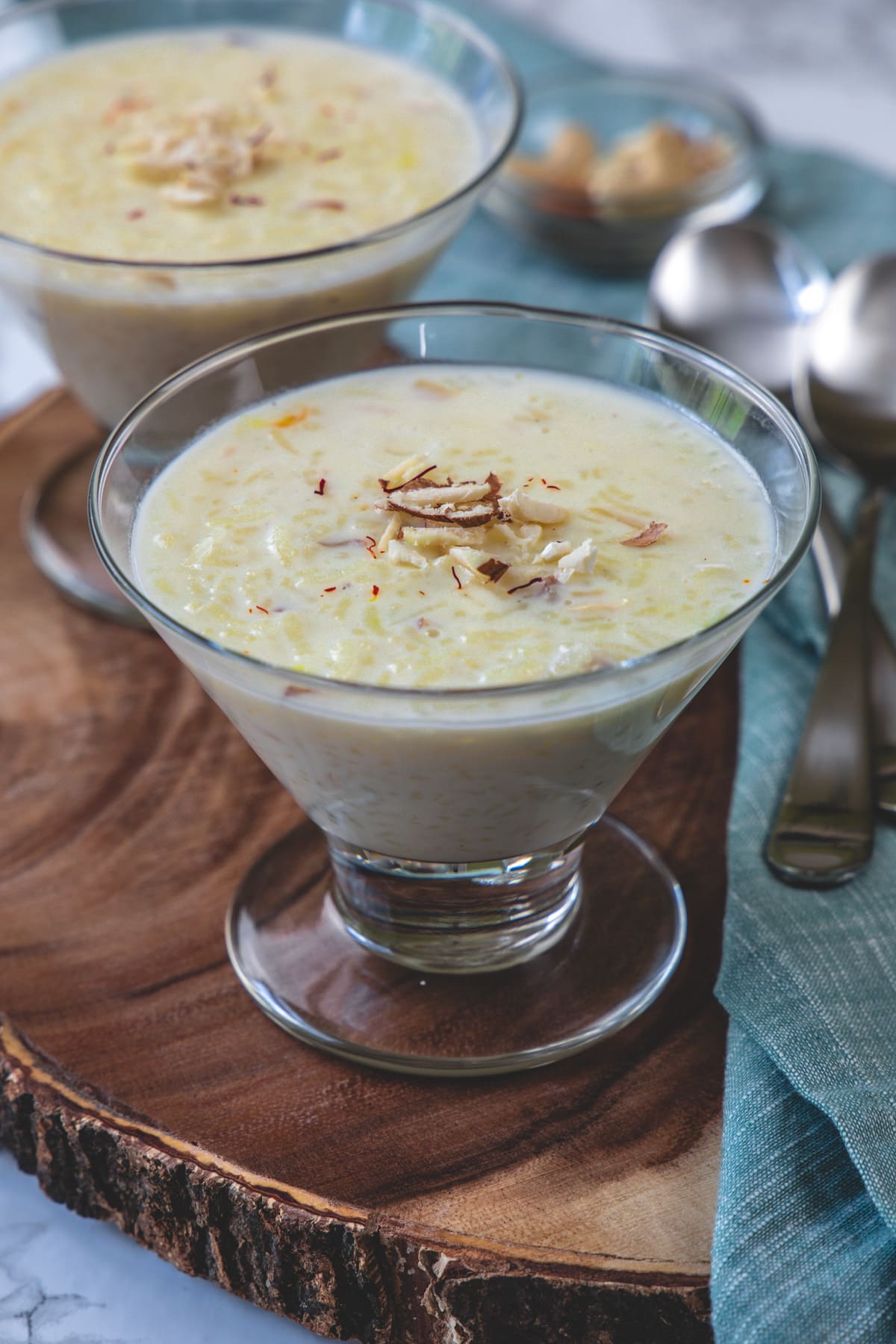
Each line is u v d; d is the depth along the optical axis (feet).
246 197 1.74
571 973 1.51
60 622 1.76
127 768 1.64
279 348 1.52
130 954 1.52
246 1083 1.46
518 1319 1.38
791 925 1.48
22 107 1.85
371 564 1.41
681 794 1.61
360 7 1.93
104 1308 1.45
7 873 1.57
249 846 1.59
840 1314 1.34
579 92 2.23
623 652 1.36
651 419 1.51
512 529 1.43
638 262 2.04
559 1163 1.41
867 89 2.52
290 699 1.34
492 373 1.55
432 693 1.29
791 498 1.42
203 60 1.92
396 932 1.50
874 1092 1.40
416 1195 1.40
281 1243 1.40
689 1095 1.44
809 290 1.90
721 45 2.67
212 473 1.48
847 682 1.60
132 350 1.69
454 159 1.78
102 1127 1.43
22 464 1.91
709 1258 1.37
